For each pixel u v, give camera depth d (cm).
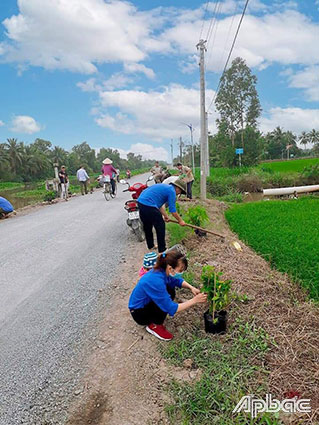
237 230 837
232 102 5562
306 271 486
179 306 337
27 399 283
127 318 402
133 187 757
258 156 5547
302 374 285
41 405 276
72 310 431
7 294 488
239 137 5566
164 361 319
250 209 1184
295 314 374
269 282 454
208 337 344
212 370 297
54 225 968
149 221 576
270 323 359
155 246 680
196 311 395
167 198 565
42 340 367
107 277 535
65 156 9675
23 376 311
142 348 341
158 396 278
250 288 435
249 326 352
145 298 342
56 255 662
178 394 275
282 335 336
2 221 1148
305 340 327
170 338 349
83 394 286
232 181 2359
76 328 388
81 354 339
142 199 569
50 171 8606
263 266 527
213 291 343
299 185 2355
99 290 488
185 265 345
